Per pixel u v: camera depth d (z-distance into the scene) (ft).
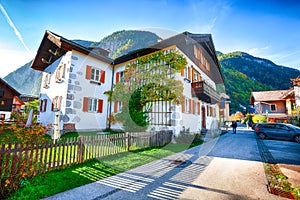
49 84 41.04
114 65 38.29
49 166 12.03
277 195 8.98
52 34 34.01
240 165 14.89
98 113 35.17
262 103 91.61
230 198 8.57
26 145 10.39
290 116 69.36
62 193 8.79
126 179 11.09
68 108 31.91
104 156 16.38
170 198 8.51
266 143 29.37
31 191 8.83
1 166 8.84
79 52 34.94
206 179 11.33
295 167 14.37
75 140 14.19
